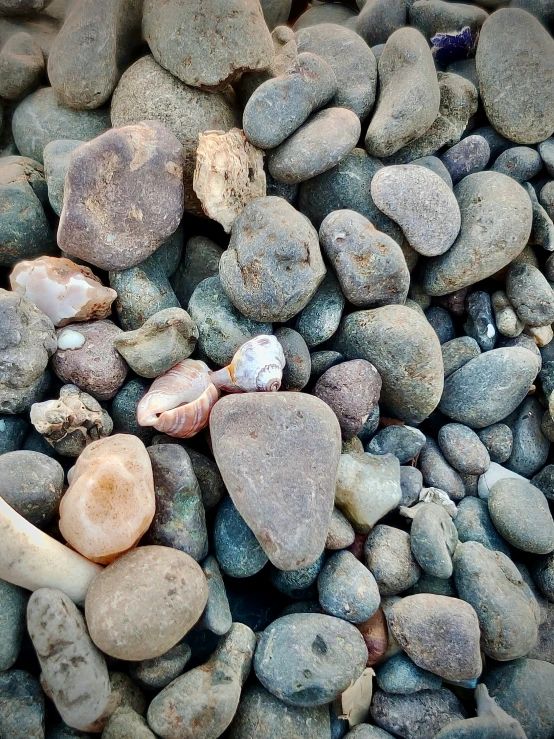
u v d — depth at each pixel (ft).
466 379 0.77
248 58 0.74
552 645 0.69
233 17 0.72
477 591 0.63
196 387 0.65
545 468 0.78
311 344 0.73
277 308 0.67
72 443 0.64
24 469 0.58
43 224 0.76
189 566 0.56
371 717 0.63
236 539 0.62
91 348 0.66
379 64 0.83
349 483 0.67
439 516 0.67
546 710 0.61
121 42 0.81
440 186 0.74
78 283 0.68
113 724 0.52
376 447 0.74
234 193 0.72
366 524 0.67
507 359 0.76
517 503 0.71
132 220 0.69
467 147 0.83
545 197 0.85
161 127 0.71
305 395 0.63
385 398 0.75
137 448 0.59
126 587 0.53
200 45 0.72
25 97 0.91
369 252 0.70
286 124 0.72
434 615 0.60
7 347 0.62
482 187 0.79
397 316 0.71
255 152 0.74
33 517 0.58
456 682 0.63
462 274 0.78
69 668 0.50
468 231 0.77
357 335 0.72
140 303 0.71
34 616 0.51
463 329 0.86
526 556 0.74
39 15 1.06
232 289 0.68
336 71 0.82
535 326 0.82
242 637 0.60
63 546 0.56
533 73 0.82
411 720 0.60
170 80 0.76
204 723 0.53
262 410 0.60
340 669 0.57
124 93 0.78
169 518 0.60
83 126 0.83
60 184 0.72
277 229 0.67
